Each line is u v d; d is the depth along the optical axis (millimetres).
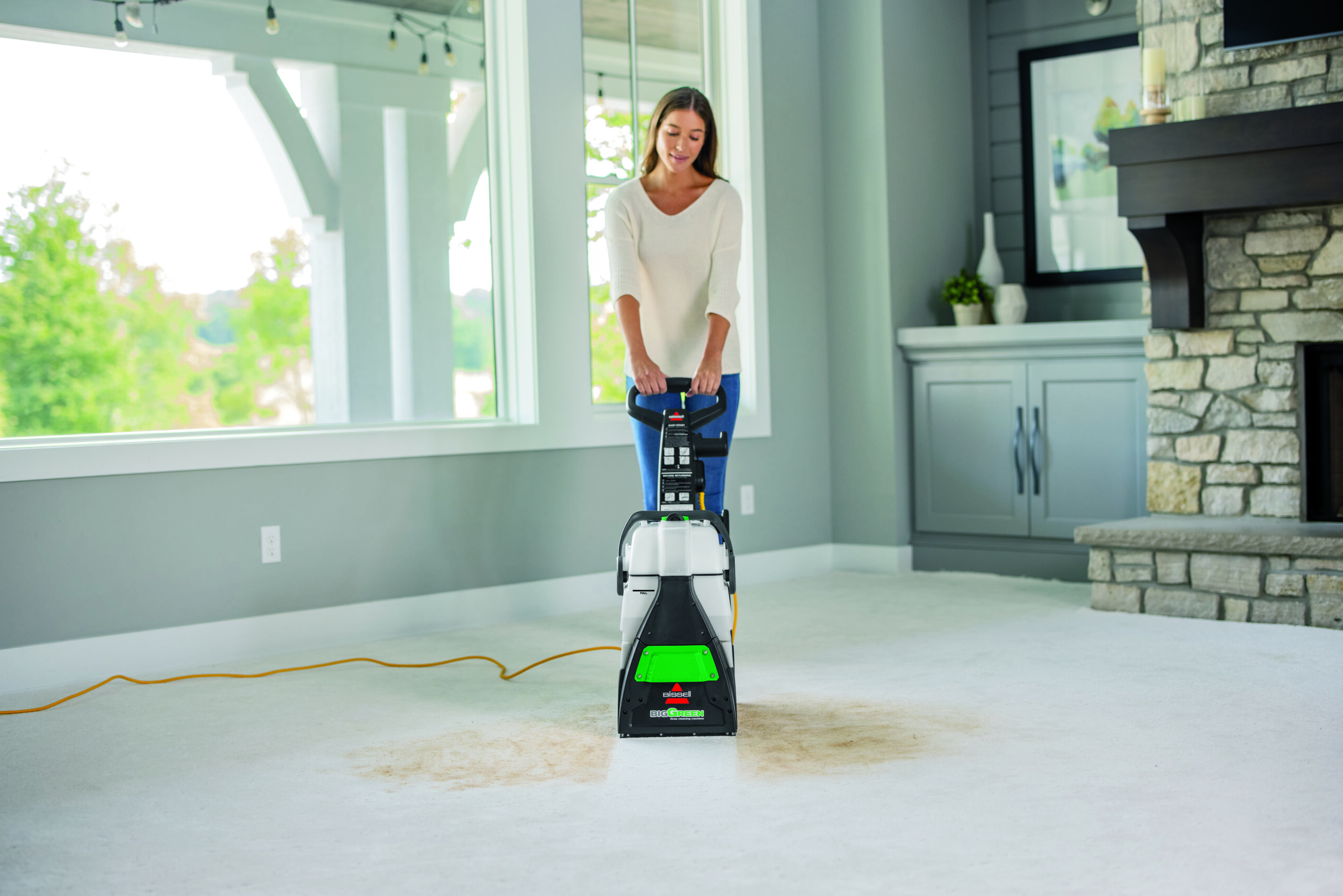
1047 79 4809
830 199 4758
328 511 3459
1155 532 3584
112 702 2803
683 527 2385
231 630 3281
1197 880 1620
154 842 1860
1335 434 3666
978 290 4633
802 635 3463
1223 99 3752
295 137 3719
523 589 3873
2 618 2926
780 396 4605
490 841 1831
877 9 4555
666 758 2256
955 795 1994
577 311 3980
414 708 2689
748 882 1643
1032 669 2943
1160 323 3797
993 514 4496
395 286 3834
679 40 4387
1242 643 3189
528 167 3846
